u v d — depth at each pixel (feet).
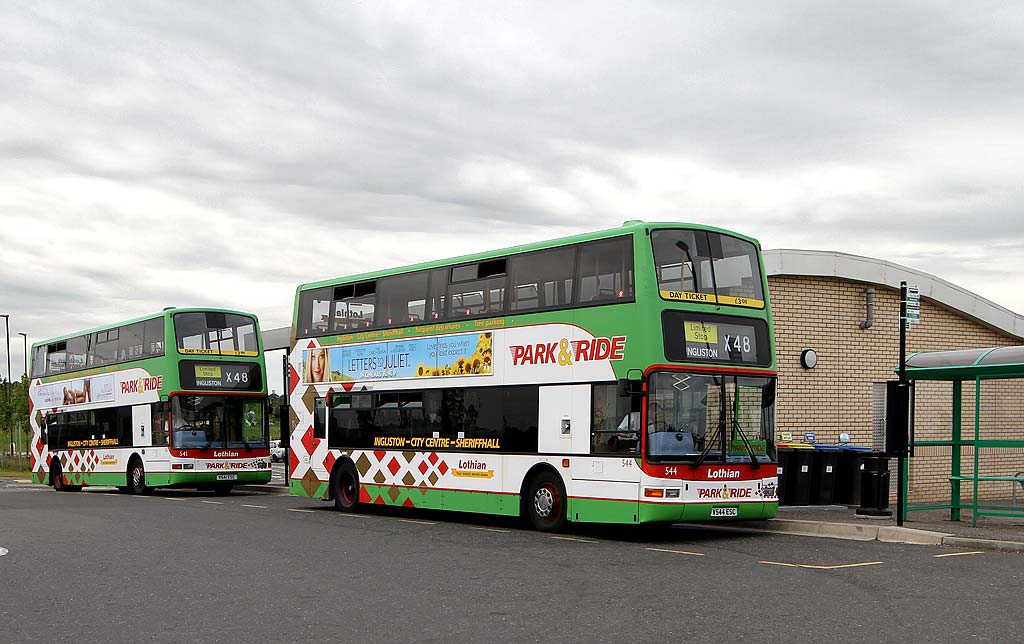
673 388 52.16
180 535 56.54
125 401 104.06
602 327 54.29
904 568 40.63
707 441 52.85
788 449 66.44
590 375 54.75
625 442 52.29
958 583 36.63
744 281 55.93
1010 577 38.06
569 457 55.47
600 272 55.06
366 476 70.90
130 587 37.83
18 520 67.87
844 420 73.36
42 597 35.76
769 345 56.03
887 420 55.36
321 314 76.89
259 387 100.78
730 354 54.34
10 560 45.91
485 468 61.05
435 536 55.31
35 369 128.98
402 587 36.94
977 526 54.65
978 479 55.11
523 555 46.26
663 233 53.52
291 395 78.89
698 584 36.86
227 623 30.63
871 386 74.79
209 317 99.19
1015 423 74.49
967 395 77.10
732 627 29.04
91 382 112.16
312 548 49.62
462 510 62.39
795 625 29.25
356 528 60.49
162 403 96.68
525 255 60.18
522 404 58.95
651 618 30.48
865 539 52.37
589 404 54.65
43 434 123.75
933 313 79.10
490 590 36.01
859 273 73.67
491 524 63.41
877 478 58.29
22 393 210.18
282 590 36.63
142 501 89.56
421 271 68.03
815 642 27.07
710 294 54.34
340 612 32.12
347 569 41.86
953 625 29.14
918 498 74.38
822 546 49.16
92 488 129.90
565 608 32.27
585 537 54.54
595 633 28.43
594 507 53.72
